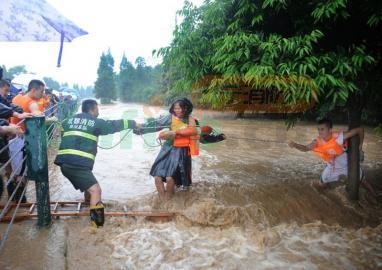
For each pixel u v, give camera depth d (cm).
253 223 446
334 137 532
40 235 392
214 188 553
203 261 354
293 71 412
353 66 419
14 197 480
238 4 484
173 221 447
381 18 407
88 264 344
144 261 352
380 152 907
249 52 438
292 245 394
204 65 530
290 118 579
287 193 539
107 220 439
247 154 870
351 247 392
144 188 582
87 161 422
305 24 457
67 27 424
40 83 541
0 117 426
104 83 4375
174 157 505
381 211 515
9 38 398
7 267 326
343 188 550
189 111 514
